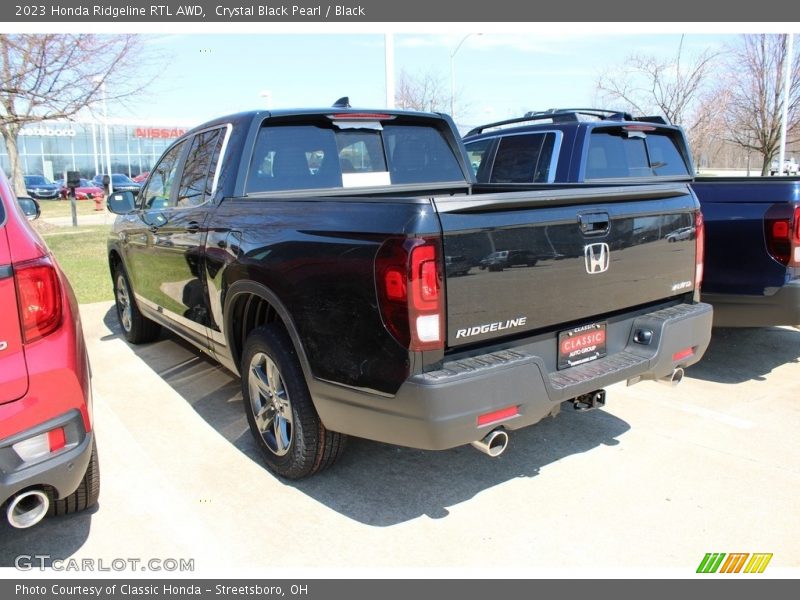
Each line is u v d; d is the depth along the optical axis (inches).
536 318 117.3
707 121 850.1
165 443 159.3
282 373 132.0
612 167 240.8
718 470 144.1
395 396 107.0
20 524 100.7
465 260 106.6
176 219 174.6
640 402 184.1
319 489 137.7
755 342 240.8
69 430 102.3
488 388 107.0
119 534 122.1
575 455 152.1
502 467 146.9
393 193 177.8
